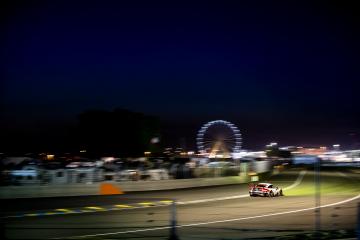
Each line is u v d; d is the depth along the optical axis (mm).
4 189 35156
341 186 53562
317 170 18328
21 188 36000
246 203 34031
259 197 39250
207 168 57000
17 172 39188
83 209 28578
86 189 39344
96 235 18859
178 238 17594
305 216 26344
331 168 100562
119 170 51656
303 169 97625
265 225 22531
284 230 20781
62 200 34406
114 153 98000
